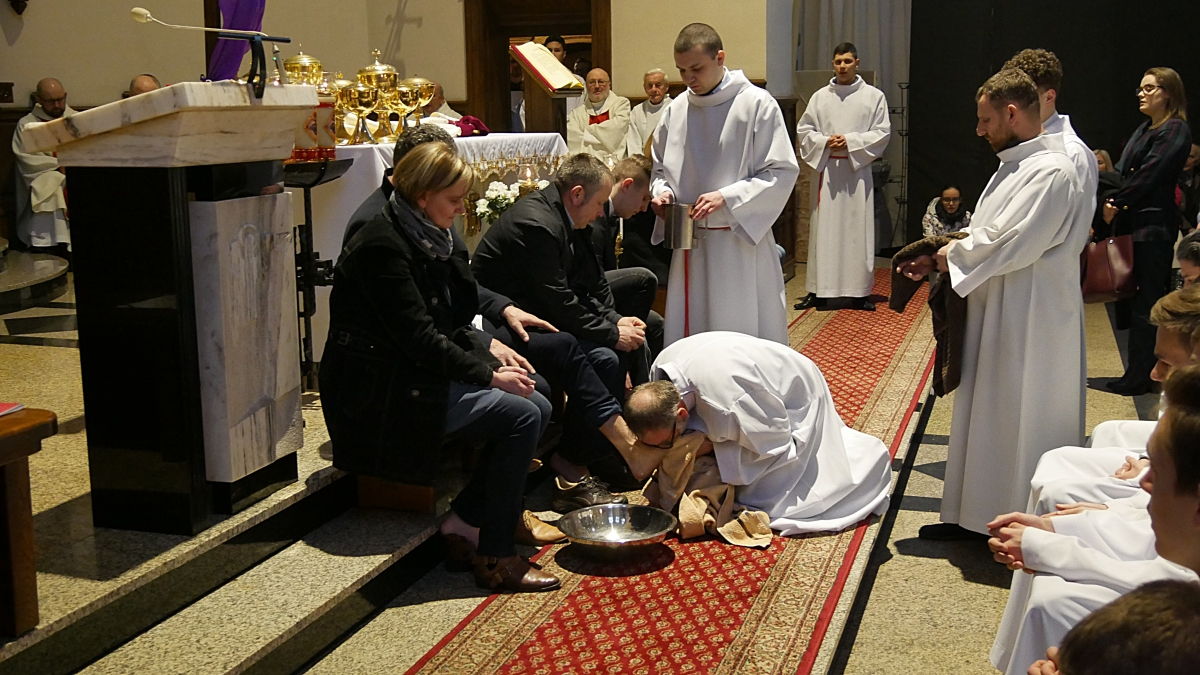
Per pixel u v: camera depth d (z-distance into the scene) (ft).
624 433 13.61
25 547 8.39
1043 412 13.32
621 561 12.67
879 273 34.17
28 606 8.46
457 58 32.76
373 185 15.64
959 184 37.50
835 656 11.35
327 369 11.91
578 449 14.46
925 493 16.30
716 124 16.40
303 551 11.59
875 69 37.68
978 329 13.66
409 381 11.52
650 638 10.85
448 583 12.31
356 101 17.30
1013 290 13.25
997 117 13.16
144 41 29.60
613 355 14.38
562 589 12.01
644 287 16.88
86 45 28.84
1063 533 8.96
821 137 27.89
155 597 9.87
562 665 10.34
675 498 13.56
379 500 12.80
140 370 10.26
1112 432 12.16
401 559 12.06
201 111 9.78
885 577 13.29
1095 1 35.17
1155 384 20.93
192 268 10.30
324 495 12.37
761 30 30.45
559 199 14.33
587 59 37.88
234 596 10.48
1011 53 36.17
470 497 12.41
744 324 16.79
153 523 10.52
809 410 13.94
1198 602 4.19
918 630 11.91
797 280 32.60
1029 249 12.78
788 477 13.78
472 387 11.65
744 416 13.15
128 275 10.13
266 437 11.24
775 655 10.48
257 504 11.22
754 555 12.83
